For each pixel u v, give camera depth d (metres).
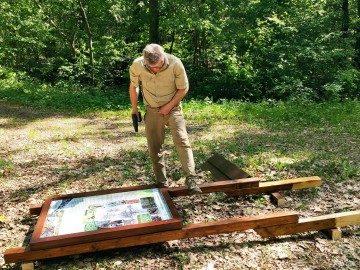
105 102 15.23
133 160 6.99
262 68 17.30
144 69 4.08
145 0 18.81
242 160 6.49
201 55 18.05
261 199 4.92
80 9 19.42
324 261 3.55
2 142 8.83
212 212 4.65
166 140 8.55
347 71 16.44
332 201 4.88
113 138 9.13
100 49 20.09
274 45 17.22
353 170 5.82
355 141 8.11
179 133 4.33
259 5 17.69
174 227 3.76
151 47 3.85
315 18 18.72
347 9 19.42
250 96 17.14
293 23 18.44
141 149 7.82
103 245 3.64
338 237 3.94
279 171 6.04
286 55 17.42
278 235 3.93
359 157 6.80
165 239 3.74
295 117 11.34
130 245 3.70
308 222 3.95
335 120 10.63
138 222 3.82
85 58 20.14
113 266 3.59
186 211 4.69
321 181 5.52
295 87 15.95
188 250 3.80
